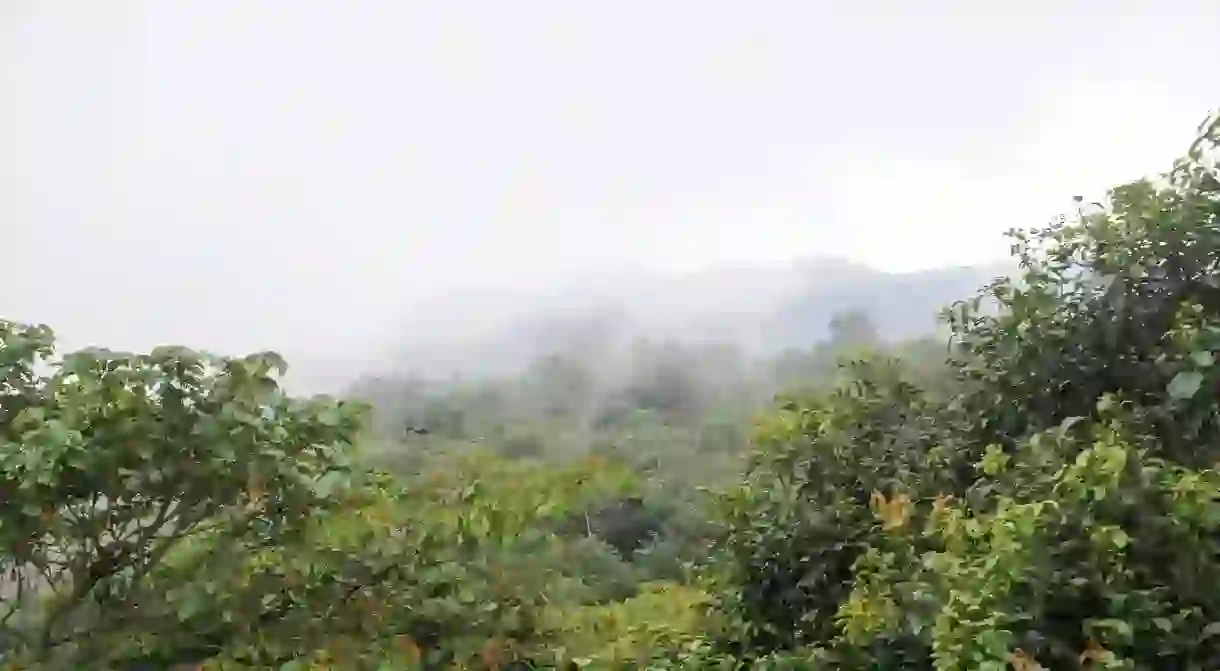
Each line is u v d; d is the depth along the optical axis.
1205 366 3.16
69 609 3.40
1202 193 3.63
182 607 3.32
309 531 3.56
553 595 3.96
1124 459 2.77
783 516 4.04
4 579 3.40
